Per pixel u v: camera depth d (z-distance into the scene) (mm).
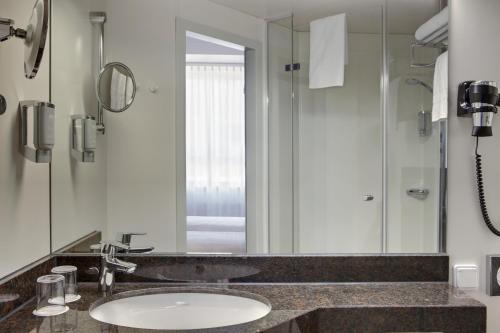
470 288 1522
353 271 1532
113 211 1562
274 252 1584
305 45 1606
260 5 1605
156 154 1577
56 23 1512
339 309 1238
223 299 1396
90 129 1552
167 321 1320
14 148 1216
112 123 1567
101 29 1562
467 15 1554
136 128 1576
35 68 1048
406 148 1582
